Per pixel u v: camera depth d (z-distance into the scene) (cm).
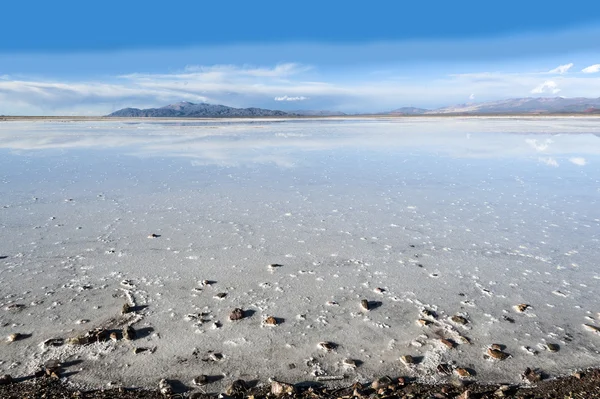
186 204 963
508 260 619
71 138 3192
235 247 666
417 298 494
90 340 396
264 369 362
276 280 541
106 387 337
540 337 413
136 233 732
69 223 791
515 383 346
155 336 408
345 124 6762
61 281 530
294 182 1274
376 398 320
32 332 412
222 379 348
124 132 4059
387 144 2720
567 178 1374
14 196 1032
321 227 784
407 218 855
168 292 503
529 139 3136
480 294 506
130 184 1218
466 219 850
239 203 980
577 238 725
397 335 415
